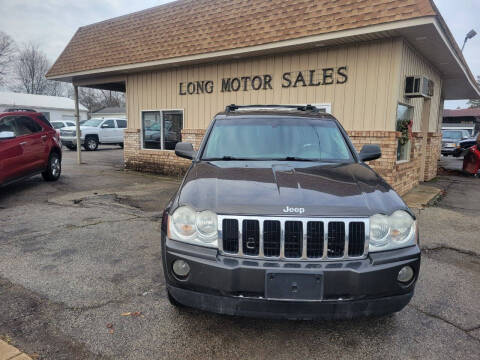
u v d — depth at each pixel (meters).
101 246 4.56
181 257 2.47
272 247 2.39
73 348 2.52
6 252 4.31
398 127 7.46
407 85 7.27
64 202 7.03
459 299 3.38
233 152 3.73
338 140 3.91
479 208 7.35
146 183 9.38
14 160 7.31
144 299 3.23
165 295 3.31
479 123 38.62
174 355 2.48
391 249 2.47
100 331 2.73
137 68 10.20
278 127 4.00
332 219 2.39
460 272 4.05
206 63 9.43
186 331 2.76
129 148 11.73
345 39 6.90
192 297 2.48
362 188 2.78
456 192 9.32
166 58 9.32
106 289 3.40
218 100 9.34
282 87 8.21
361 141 7.18
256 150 3.74
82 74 11.40
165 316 2.96
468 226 5.91
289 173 3.06
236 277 2.35
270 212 2.40
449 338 2.74
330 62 7.51
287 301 2.33
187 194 2.72
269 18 7.99
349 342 2.67
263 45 7.69
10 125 7.51
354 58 7.21
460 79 11.47
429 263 4.30
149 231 5.20
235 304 2.38
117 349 2.53
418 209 6.97
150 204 6.95
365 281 2.33
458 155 23.03
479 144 13.23
